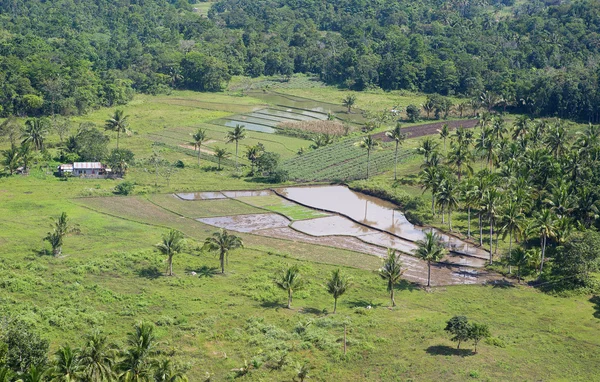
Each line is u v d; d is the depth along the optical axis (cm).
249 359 10894
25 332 9762
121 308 12550
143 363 8888
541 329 12250
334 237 17300
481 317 12744
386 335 11781
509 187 17575
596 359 11075
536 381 10231
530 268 15075
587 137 19775
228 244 14400
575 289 14038
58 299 12744
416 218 18538
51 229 16625
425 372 10438
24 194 19500
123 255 15000
